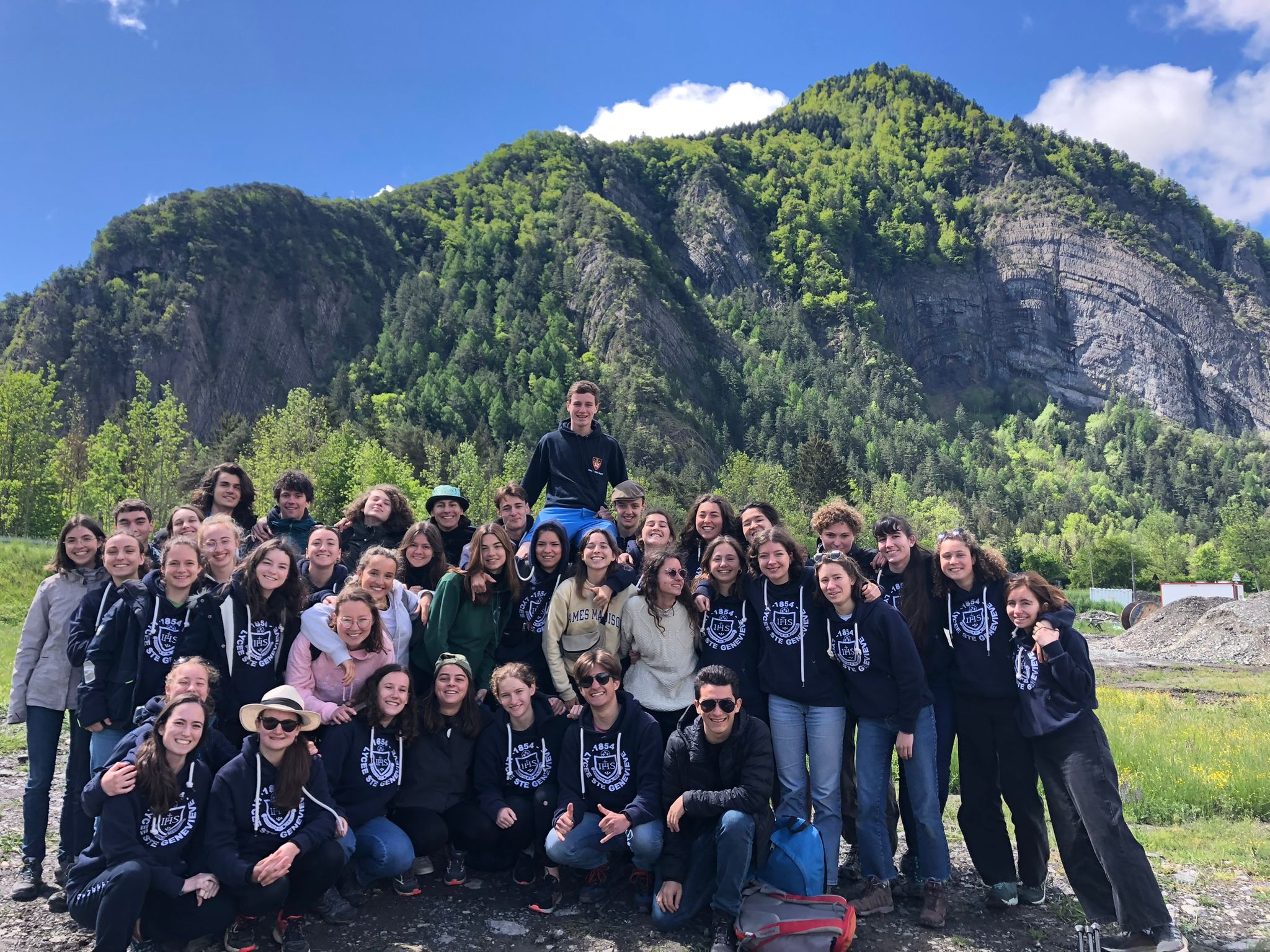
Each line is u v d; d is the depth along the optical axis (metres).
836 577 5.16
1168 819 7.77
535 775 5.34
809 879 4.83
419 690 5.69
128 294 157.00
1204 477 183.50
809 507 76.88
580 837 5.02
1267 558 103.12
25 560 25.03
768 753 4.93
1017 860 6.12
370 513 6.98
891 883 5.57
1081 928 4.82
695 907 4.83
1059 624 5.06
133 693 4.96
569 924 4.96
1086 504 168.50
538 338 166.88
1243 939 5.09
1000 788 5.41
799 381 199.88
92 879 4.24
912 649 5.16
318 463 48.81
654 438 128.62
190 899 4.27
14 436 43.31
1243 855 6.56
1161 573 105.81
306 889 4.51
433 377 146.38
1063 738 4.98
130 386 143.12
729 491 73.94
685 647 5.62
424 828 5.13
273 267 175.75
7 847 5.71
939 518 102.12
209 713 4.51
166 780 4.26
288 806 4.47
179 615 5.05
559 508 7.12
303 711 4.46
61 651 5.36
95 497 44.62
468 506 7.16
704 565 5.77
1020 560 108.25
